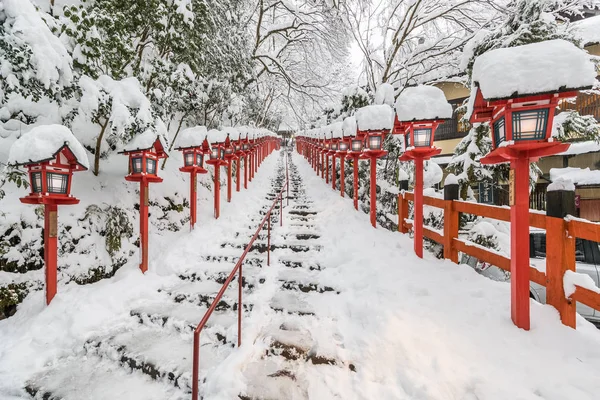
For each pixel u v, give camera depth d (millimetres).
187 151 5496
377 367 2262
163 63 5207
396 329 2562
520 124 2236
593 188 8688
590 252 4562
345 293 3398
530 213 2730
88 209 4223
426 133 3748
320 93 15516
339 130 7895
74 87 3811
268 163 15609
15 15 3104
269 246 4465
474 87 2506
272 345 2596
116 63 4262
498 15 8305
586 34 8156
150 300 3639
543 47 2102
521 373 2004
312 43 14078
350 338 2635
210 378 2283
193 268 4242
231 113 8617
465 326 2537
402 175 6055
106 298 3514
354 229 5227
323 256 4453
